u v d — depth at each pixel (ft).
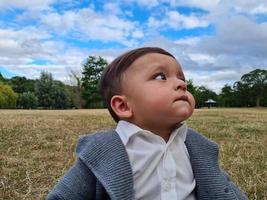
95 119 9.71
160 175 1.40
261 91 60.34
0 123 7.21
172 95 1.34
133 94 1.40
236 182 3.29
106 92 1.50
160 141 1.42
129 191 1.35
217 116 12.61
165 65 1.40
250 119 10.71
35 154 4.43
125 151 1.40
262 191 3.07
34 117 10.10
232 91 60.80
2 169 3.68
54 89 51.21
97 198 1.42
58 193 1.40
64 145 5.03
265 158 4.38
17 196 2.96
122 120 1.47
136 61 1.41
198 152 1.51
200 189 1.46
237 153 4.62
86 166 1.44
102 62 51.11
